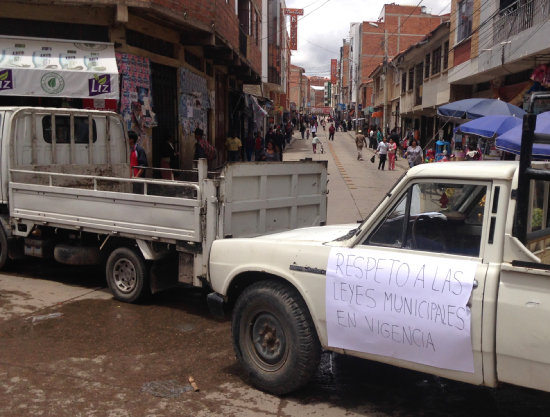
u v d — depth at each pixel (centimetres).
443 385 430
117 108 1111
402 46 5734
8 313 589
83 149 802
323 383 434
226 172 532
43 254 712
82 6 1084
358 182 1978
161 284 622
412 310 335
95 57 1076
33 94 1025
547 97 299
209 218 534
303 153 3491
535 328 295
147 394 409
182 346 507
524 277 300
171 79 1384
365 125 5891
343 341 371
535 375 300
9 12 1058
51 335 527
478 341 313
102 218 630
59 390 412
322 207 661
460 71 2017
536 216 336
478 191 332
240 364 431
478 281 313
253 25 2436
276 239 432
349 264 365
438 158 1977
